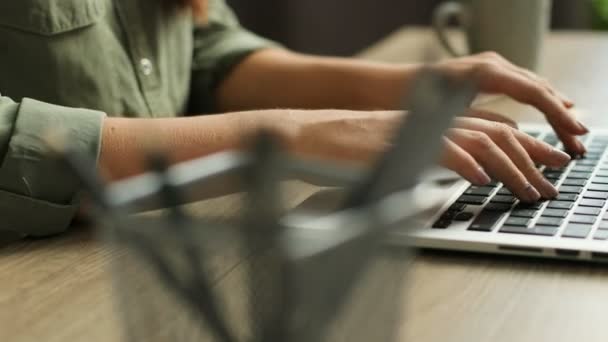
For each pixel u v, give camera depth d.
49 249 0.72
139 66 1.09
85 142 0.77
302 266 0.34
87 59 1.01
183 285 0.37
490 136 0.76
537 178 0.75
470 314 0.57
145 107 1.09
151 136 0.79
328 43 3.02
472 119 0.78
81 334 0.55
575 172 0.83
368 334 0.38
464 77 0.36
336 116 0.76
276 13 2.93
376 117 0.75
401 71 1.15
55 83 0.99
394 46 1.75
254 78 1.24
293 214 0.40
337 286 0.35
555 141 0.97
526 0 1.35
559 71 1.52
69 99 1.00
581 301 0.58
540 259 0.65
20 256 0.71
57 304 0.60
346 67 1.19
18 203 0.74
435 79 0.35
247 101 1.25
